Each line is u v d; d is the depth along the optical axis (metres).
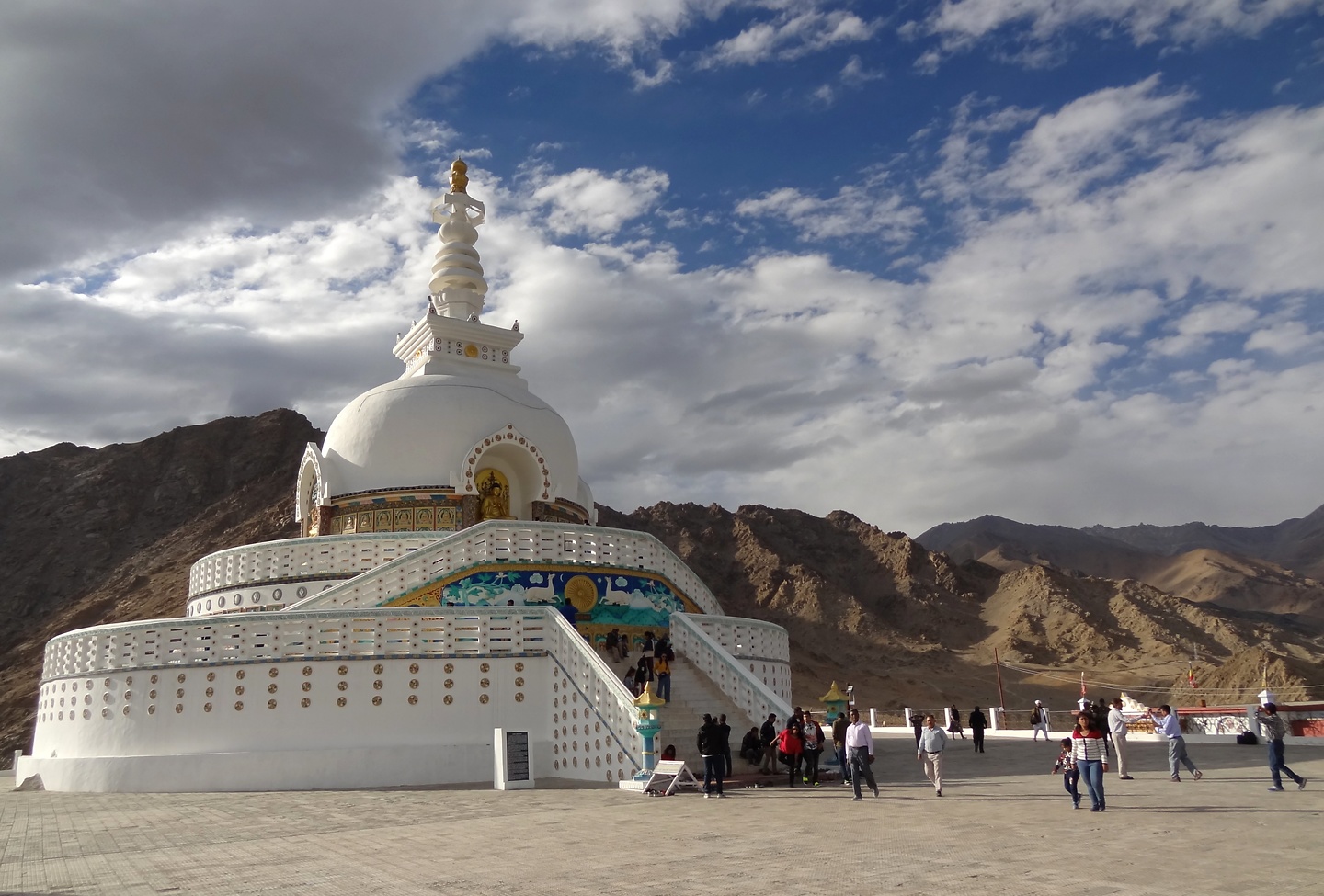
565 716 26.11
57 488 144.88
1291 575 197.12
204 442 150.75
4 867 14.91
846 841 14.57
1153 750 32.88
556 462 39.03
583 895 11.19
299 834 16.84
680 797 21.34
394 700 26.05
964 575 141.38
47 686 30.17
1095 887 10.97
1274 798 19.11
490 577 29.42
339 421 38.91
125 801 23.67
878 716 59.59
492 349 43.31
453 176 47.44
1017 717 81.38
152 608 104.75
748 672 27.91
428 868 13.22
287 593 34.09
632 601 30.91
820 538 154.38
